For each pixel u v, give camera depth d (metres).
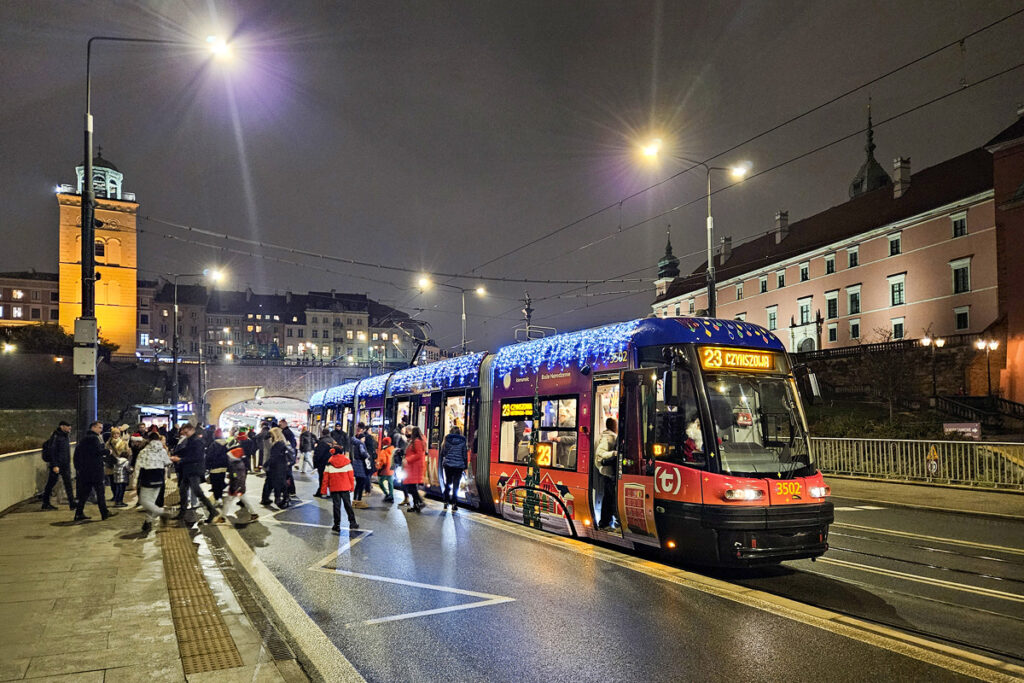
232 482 14.29
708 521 8.26
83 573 8.36
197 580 8.07
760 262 78.81
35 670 5.09
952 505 15.64
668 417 9.00
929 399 46.34
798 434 8.91
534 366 12.55
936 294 55.28
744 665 5.52
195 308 128.50
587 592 7.75
